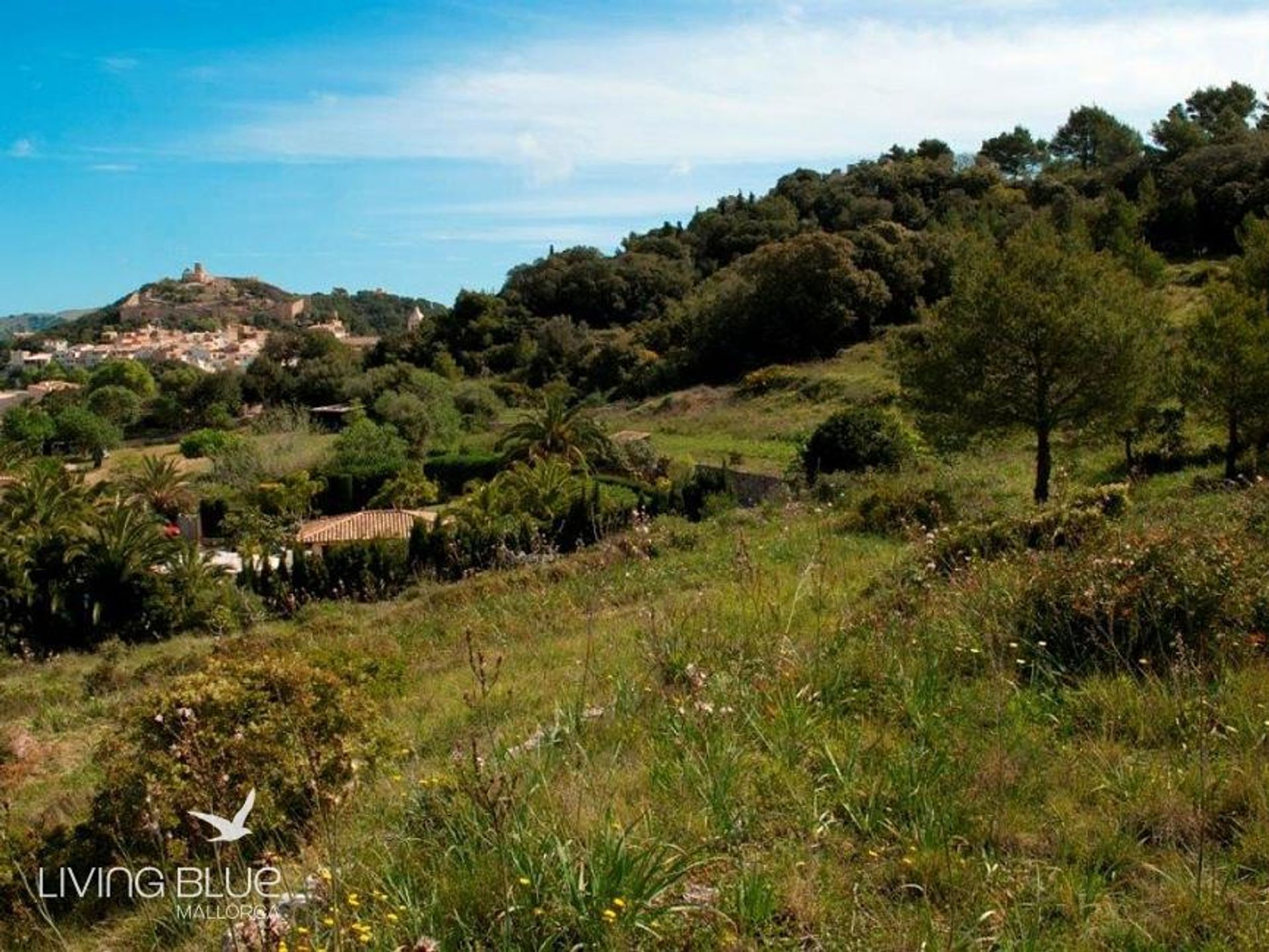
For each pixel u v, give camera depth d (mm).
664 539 19000
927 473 25562
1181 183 59062
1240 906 3596
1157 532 7863
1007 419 19969
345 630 18094
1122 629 6527
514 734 6453
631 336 72125
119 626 25672
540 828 4238
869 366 51594
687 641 7379
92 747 11508
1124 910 3682
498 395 69812
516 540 25516
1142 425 23391
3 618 24953
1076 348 18969
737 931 3674
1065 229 49688
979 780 4691
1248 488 14078
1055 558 7965
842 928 3633
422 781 5484
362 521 38844
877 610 7879
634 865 3904
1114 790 4629
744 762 5098
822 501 23391
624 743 5797
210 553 29469
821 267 57688
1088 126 89812
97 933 5367
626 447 43719
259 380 79375
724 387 56625
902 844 4238
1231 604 6422
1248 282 27359
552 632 12391
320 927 3984
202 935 4727
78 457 70500
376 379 69438
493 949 3709
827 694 6090
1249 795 4387
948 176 79562
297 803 6047
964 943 3457
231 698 6305
